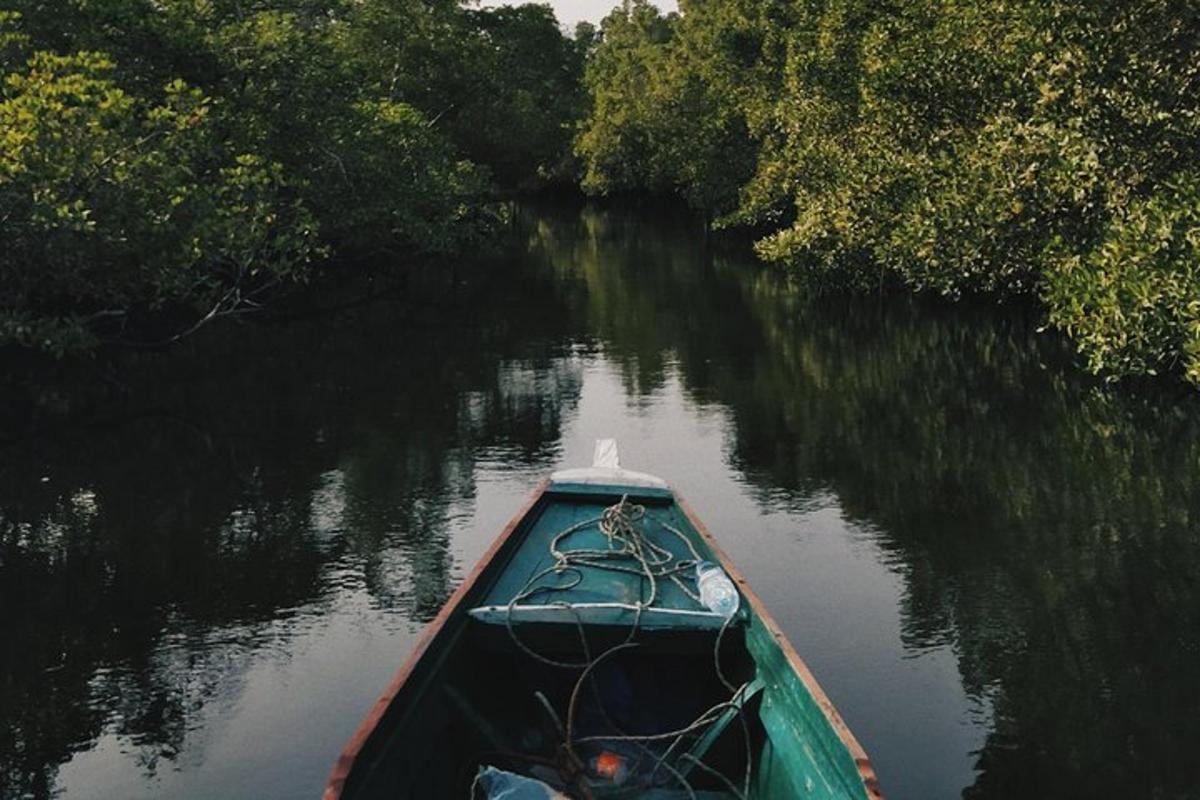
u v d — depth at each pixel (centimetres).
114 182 1305
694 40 5481
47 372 1548
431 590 773
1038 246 1614
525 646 532
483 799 449
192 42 1764
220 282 1627
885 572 800
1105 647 666
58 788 523
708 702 539
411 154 2641
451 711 481
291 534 897
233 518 941
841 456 1139
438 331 1998
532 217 5500
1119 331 1254
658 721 541
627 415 1341
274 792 518
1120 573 791
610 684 541
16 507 979
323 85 2031
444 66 3834
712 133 4166
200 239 1430
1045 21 1448
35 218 1183
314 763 546
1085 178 1436
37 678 642
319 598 761
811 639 680
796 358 1731
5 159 1183
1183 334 1221
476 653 541
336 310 2247
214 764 543
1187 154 1404
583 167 7112
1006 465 1092
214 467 1105
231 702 609
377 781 389
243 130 1862
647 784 473
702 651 534
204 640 693
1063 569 802
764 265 3142
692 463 1116
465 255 3481
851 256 2197
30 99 1247
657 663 564
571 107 5753
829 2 2712
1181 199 1296
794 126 2703
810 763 407
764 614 519
